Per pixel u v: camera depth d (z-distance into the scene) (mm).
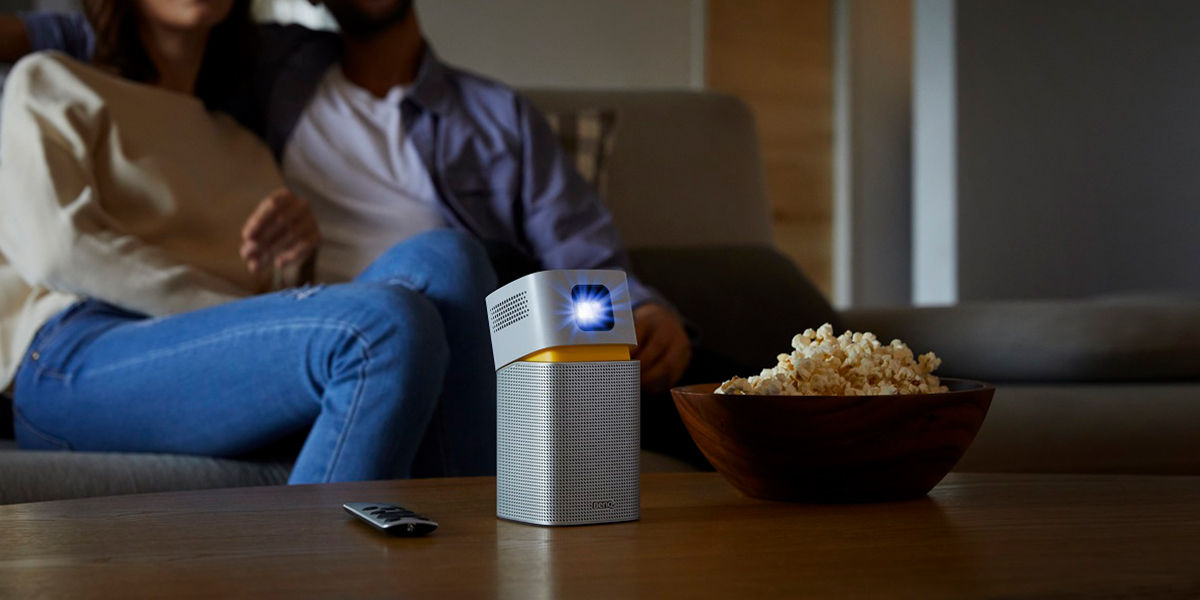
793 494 786
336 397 1172
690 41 5152
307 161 1862
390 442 1162
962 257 5023
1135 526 695
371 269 1443
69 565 584
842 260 5621
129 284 1406
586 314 716
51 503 801
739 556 601
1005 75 5109
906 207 5867
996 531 677
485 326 1370
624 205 2102
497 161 1938
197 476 1194
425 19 4660
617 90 2215
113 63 1693
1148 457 1634
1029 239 5152
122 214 1564
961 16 5004
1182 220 5238
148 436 1305
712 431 790
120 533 677
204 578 552
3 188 1454
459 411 1339
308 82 1906
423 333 1197
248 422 1252
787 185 5465
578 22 4922
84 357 1339
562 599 505
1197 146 5211
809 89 5547
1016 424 1628
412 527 667
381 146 1906
